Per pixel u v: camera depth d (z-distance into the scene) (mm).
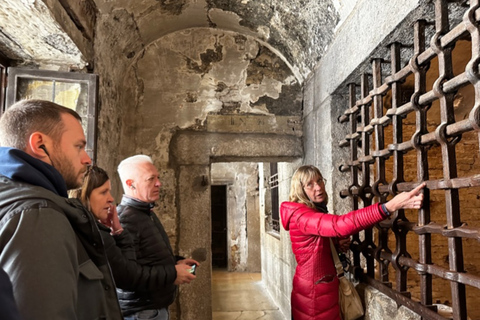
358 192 2160
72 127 904
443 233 1354
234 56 3521
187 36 3482
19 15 1835
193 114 3414
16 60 2322
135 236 1636
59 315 655
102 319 865
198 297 3211
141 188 1723
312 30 2785
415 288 3154
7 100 2080
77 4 2154
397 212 1713
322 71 2850
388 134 3137
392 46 1817
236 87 3486
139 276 1496
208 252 3279
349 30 2258
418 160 1547
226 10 3176
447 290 3268
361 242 2211
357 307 1950
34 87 2211
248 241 7883
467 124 1220
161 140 3352
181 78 3441
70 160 892
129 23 2904
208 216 3320
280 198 4691
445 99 1376
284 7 2816
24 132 829
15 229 686
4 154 784
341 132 2658
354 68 2162
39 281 654
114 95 3025
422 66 1575
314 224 1762
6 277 544
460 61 2719
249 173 8023
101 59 2654
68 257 729
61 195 870
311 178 1957
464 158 3467
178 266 1735
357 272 2213
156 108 3381
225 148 3402
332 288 1896
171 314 3164
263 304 5121
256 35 3457
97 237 922
